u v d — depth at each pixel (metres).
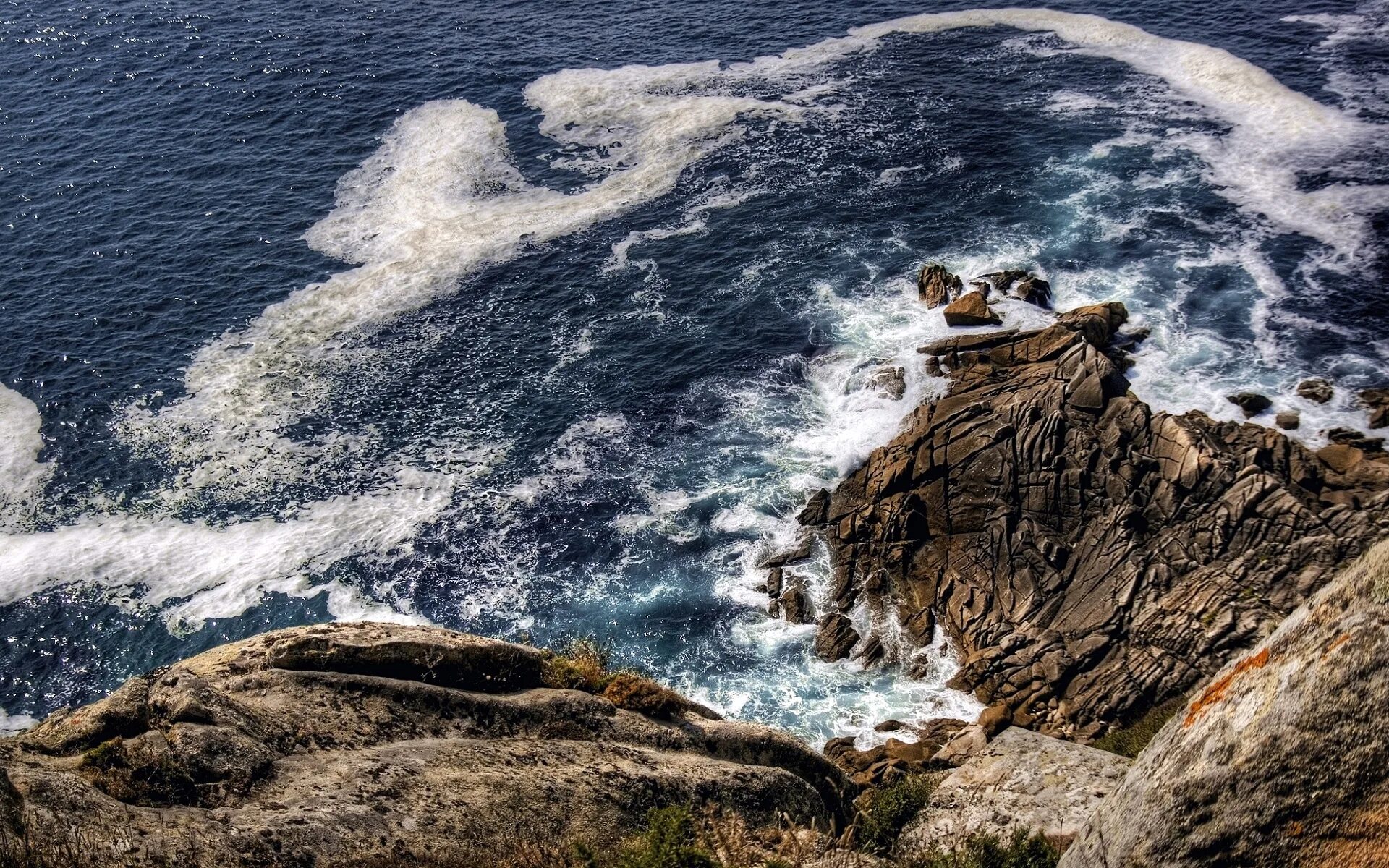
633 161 68.25
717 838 10.98
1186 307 50.69
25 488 46.81
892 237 58.94
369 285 58.31
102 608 41.53
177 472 47.41
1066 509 40.00
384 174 68.25
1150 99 69.12
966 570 40.31
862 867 11.82
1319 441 42.28
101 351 53.94
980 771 15.21
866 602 40.66
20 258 60.31
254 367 52.94
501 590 42.00
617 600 41.50
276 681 11.46
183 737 9.80
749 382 50.50
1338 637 6.17
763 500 44.78
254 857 8.83
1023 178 62.50
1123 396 41.72
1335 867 5.96
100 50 81.88
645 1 90.31
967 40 79.69
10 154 69.50
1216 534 37.16
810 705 37.44
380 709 11.55
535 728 12.44
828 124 70.12
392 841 9.72
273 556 43.53
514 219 63.47
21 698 38.66
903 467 42.97
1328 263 52.78
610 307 56.09
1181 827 6.80
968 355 48.16
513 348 53.88
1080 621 37.56
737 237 60.41
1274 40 74.94
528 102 75.44
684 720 14.27
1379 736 5.86
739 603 41.19
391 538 44.12
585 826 10.96
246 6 89.06
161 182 67.06
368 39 83.62
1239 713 6.68
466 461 47.66
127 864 8.16
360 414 50.22
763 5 88.38
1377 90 67.12
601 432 48.69
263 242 61.97
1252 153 62.06
